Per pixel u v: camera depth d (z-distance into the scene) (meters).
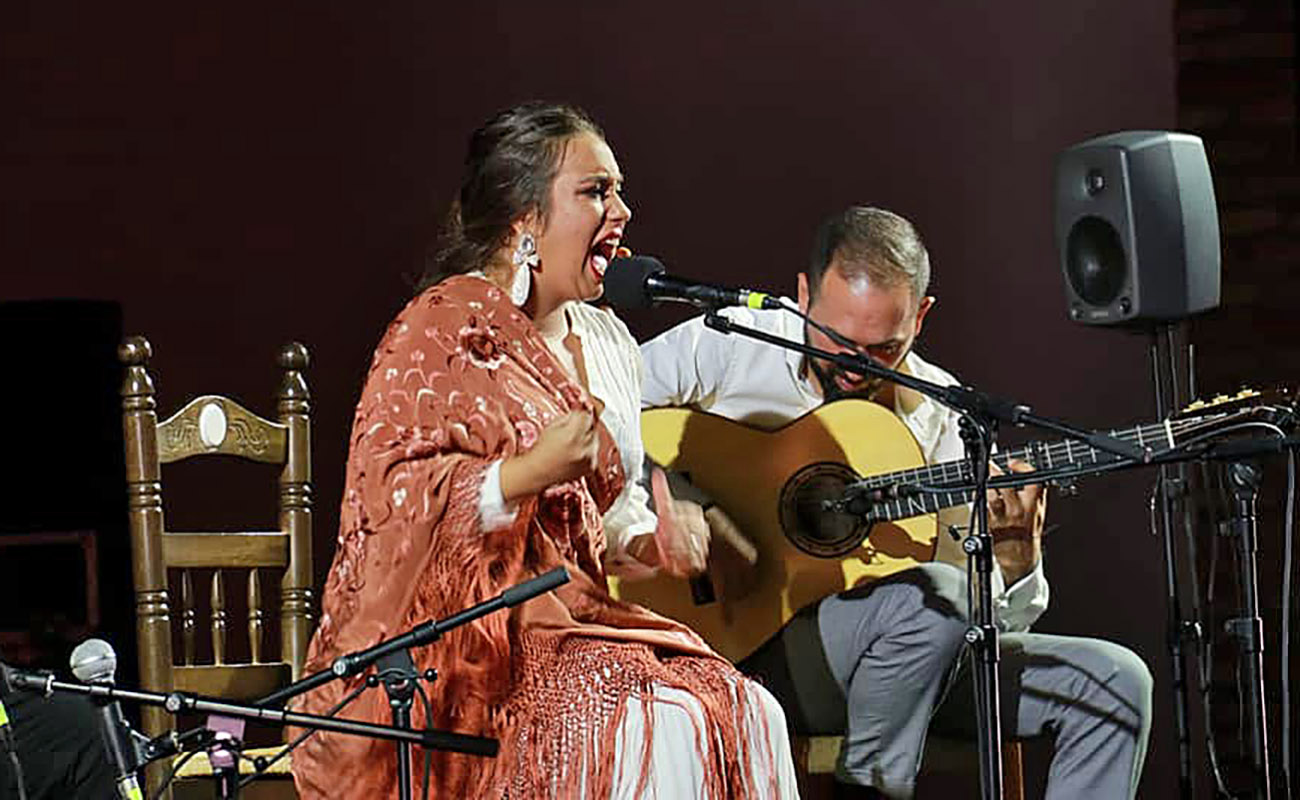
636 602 9.25
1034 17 12.25
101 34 12.41
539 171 7.85
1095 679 9.09
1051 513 11.88
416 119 12.41
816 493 9.38
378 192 12.41
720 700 7.36
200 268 12.33
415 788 7.39
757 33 12.39
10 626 11.52
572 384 7.80
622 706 7.25
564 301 8.02
